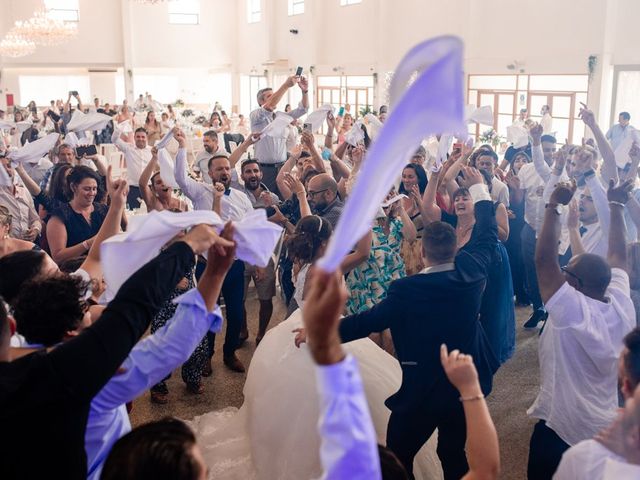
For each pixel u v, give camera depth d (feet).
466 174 9.80
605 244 12.25
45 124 48.80
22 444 4.54
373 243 12.21
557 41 40.22
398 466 5.03
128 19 74.54
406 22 52.49
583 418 7.77
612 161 12.99
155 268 5.08
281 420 9.61
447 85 2.88
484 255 8.95
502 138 40.96
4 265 7.18
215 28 78.28
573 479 5.33
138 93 78.84
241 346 15.69
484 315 12.35
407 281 8.37
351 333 8.53
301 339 9.52
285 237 14.33
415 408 8.47
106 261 5.55
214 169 14.70
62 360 4.62
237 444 10.81
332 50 62.28
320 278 3.24
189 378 13.43
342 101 61.31
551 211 8.05
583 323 7.68
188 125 55.11
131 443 4.09
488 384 8.85
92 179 12.84
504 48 43.86
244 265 14.43
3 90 72.18
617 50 37.52
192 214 5.59
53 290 5.66
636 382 6.01
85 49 74.13
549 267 7.95
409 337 8.46
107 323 4.80
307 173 16.99
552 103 41.68
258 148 22.84
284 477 9.37
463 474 8.65
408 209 14.75
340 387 3.31
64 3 72.59
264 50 72.54
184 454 4.00
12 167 16.03
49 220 12.75
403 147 2.96
